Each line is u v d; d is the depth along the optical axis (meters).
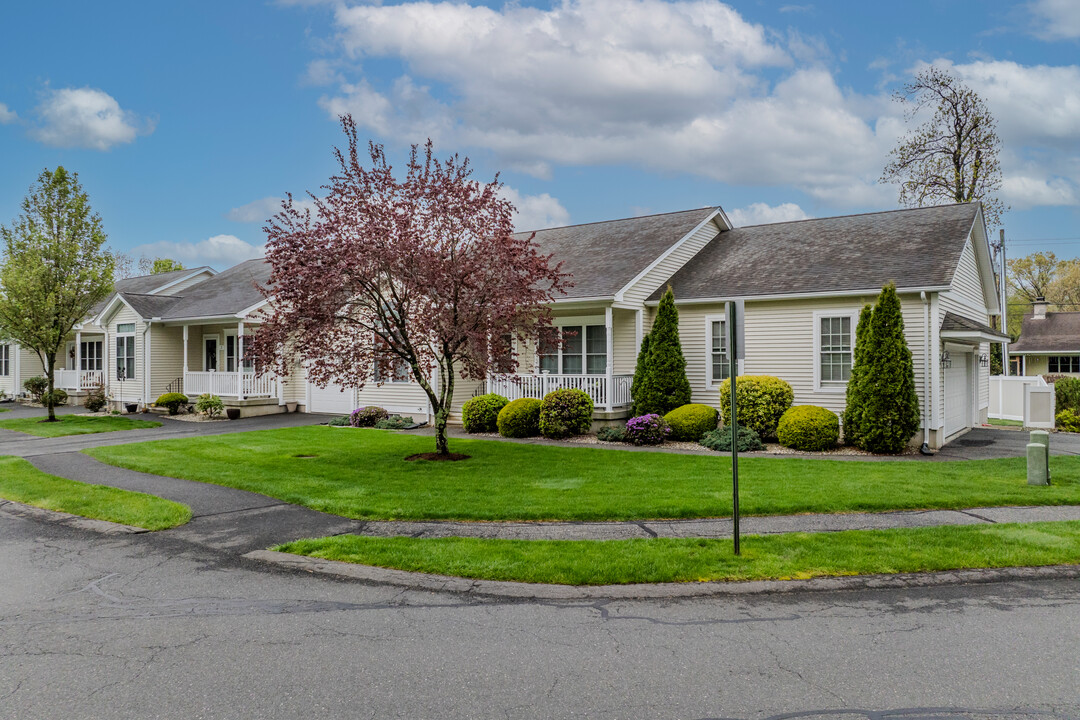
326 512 8.70
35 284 20.25
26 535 7.86
